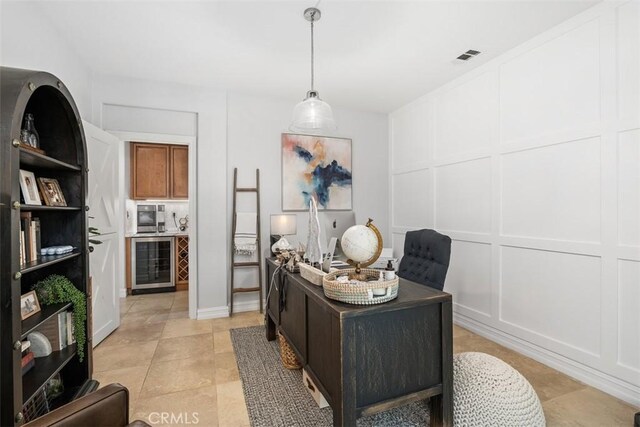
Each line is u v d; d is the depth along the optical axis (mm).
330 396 1516
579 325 2219
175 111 3488
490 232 2904
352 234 1670
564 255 2311
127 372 2346
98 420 1072
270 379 2238
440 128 3521
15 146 1188
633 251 1938
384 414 1878
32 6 2064
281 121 3965
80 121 1764
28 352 1537
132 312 3760
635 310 1935
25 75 1262
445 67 3035
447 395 1606
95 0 2059
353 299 1470
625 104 1968
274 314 2688
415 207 3963
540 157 2471
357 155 4367
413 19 2260
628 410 1883
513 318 2697
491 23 2312
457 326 3246
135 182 4660
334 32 2439
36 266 1386
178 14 2213
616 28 2004
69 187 1770
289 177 4000
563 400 1984
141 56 2826
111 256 3109
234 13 2197
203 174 3562
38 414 1502
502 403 1572
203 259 3559
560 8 2135
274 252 3025
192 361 2516
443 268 2217
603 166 2078
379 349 1457
